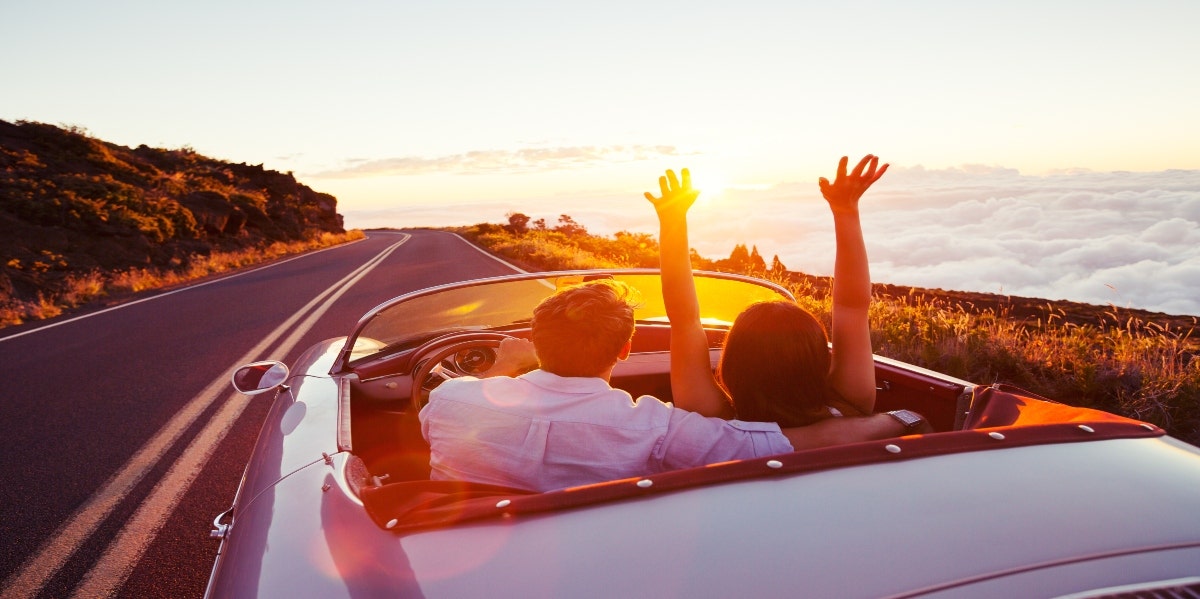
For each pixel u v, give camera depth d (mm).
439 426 1548
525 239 38250
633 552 1041
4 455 4543
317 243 48094
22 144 35375
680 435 1454
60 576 2932
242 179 54250
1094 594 940
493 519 1156
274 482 1716
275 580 1223
